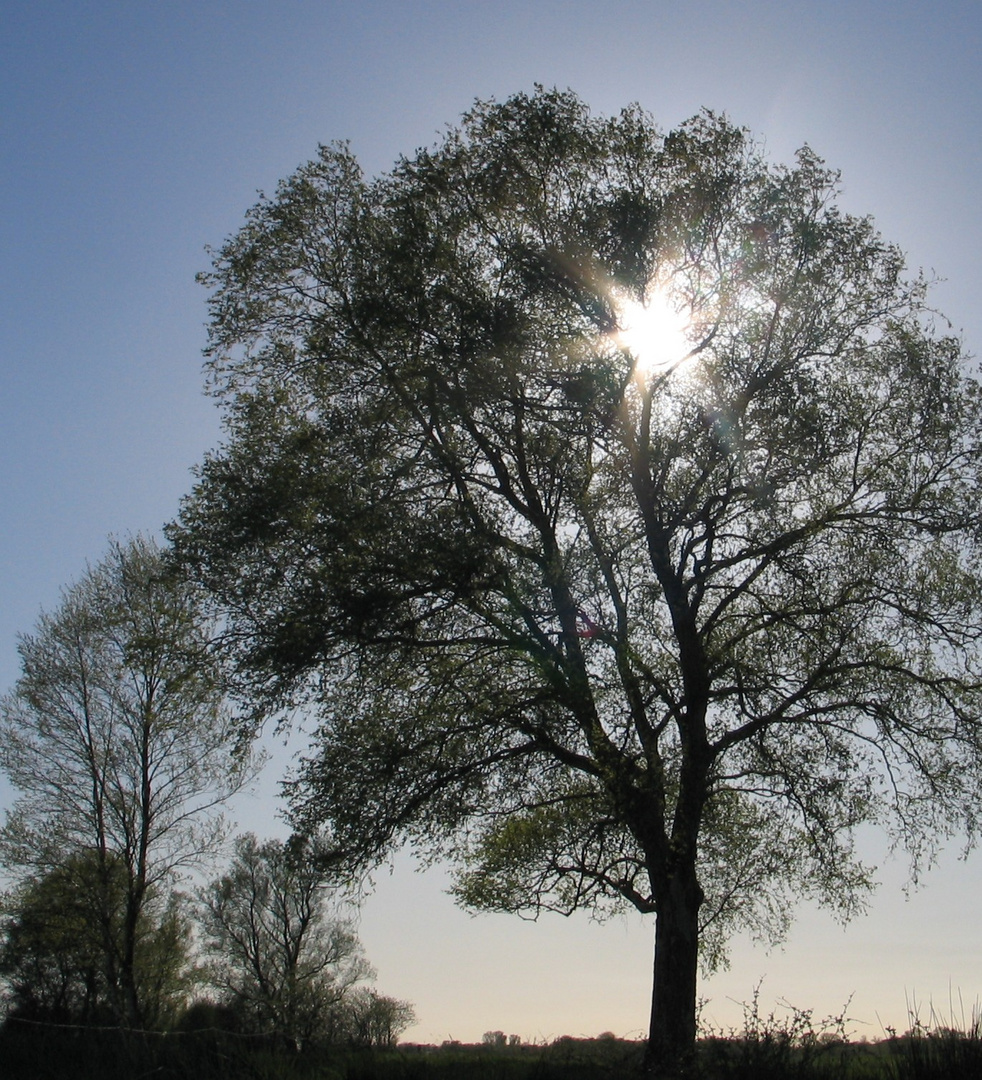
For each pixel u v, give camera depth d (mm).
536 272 17156
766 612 17484
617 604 17469
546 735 17109
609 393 16719
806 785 17328
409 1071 12586
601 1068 13805
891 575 17312
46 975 32625
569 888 17453
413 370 17406
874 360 17750
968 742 17188
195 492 17375
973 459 17391
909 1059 11445
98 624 30531
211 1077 11781
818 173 17969
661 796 16953
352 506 16609
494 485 18594
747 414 16953
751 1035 12375
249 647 16781
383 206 18312
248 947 41281
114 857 30766
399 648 17359
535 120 17703
